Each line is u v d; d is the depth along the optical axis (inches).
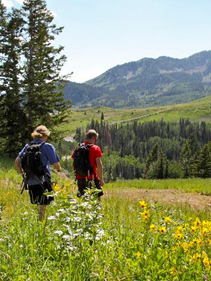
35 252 139.2
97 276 121.8
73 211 144.8
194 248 146.4
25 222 178.5
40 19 1181.7
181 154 4623.5
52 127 1211.2
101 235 140.4
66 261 130.3
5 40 1112.8
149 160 4820.4
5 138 1129.4
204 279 124.0
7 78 1098.7
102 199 355.9
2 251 136.1
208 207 487.2
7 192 346.9
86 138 267.0
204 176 3309.5
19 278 113.3
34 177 221.5
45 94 1133.7
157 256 133.3
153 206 184.7
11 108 1104.2
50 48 1196.5
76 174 260.4
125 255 140.5
